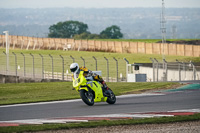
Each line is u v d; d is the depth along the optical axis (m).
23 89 98.75
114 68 173.75
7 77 157.50
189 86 80.56
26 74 162.25
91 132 37.28
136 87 86.31
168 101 57.94
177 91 72.75
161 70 152.12
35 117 47.34
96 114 47.78
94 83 55.22
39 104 62.41
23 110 54.75
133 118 43.78
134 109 50.84
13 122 43.75
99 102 60.59
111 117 44.91
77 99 67.88
